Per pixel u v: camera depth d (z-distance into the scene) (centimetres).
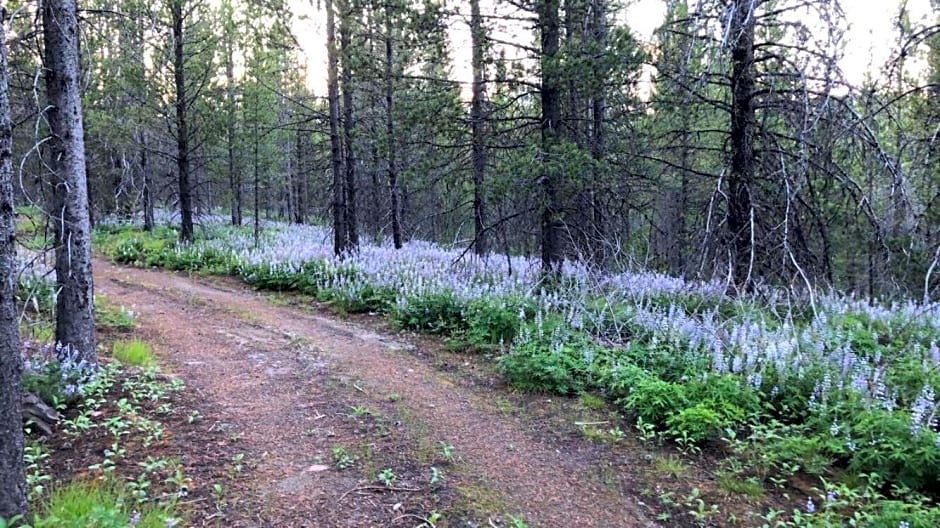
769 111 1188
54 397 634
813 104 1089
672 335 869
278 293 1520
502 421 684
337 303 1351
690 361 786
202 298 1406
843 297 1194
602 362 843
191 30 2248
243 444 598
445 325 1097
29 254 1482
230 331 1092
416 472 552
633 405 693
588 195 1285
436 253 1858
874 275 1163
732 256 1138
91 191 2806
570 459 590
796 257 1160
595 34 1223
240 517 463
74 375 685
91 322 752
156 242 2211
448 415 698
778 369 706
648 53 1191
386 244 2344
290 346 994
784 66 1155
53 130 716
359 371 861
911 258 998
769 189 1154
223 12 2308
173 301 1361
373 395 759
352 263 1588
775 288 1109
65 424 609
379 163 2325
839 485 532
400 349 994
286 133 3141
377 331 1124
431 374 860
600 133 1302
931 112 1027
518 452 603
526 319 1052
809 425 613
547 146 1156
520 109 1352
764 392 699
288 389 778
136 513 439
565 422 682
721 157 1316
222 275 1780
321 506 486
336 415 689
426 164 1285
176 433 612
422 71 1870
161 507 465
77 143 727
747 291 1149
